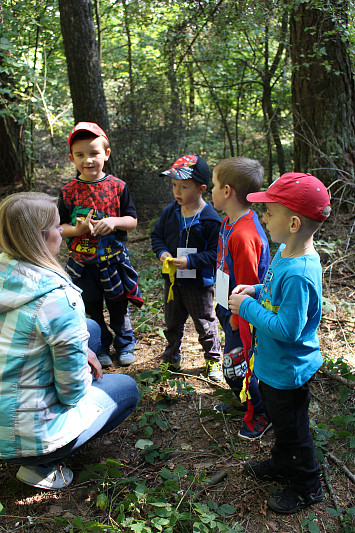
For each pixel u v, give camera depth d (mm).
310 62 5230
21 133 7840
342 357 2865
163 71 7367
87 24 5594
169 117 7055
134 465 2312
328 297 3895
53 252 1992
